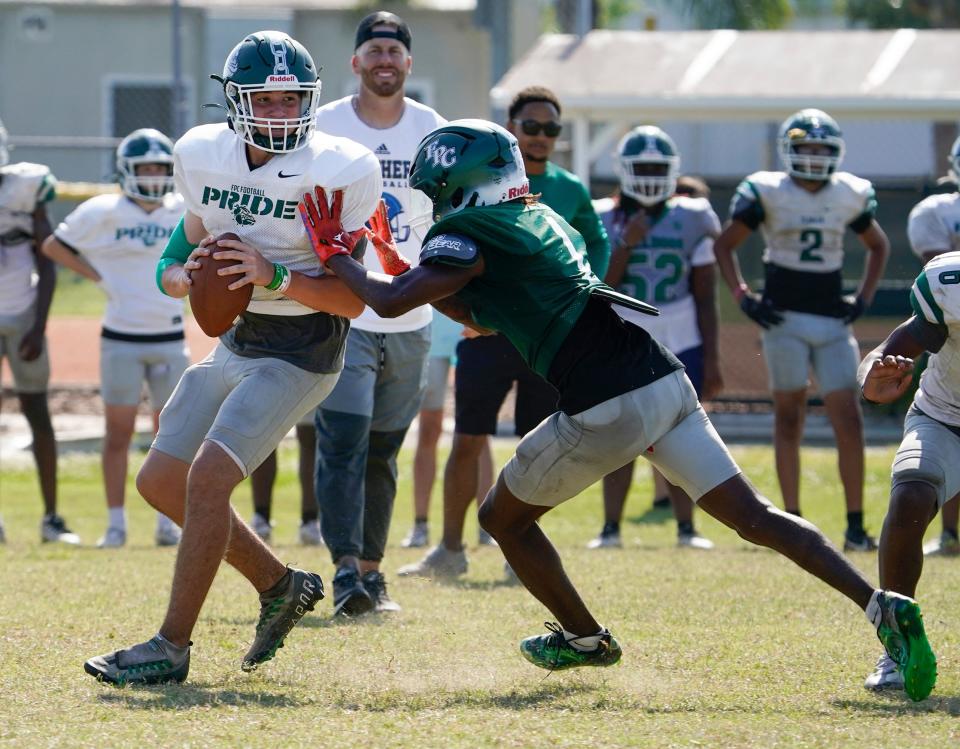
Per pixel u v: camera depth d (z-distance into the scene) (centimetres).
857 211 3203
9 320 3288
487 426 2752
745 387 5206
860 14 10581
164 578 2522
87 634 1948
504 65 6209
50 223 3388
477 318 1677
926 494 1741
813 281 3188
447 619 2158
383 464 2372
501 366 2734
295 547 3094
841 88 5612
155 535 3303
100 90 9388
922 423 1823
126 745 1368
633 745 1385
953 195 3197
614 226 3222
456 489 2773
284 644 1911
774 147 6756
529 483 1680
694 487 1642
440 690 1666
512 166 1684
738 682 1711
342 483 2236
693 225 3189
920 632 1520
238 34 9344
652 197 3169
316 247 1712
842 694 1642
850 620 2148
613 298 1628
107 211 3234
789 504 3250
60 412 5403
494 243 1622
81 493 4222
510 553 1745
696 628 2080
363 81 2423
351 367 2259
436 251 1609
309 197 1731
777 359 3209
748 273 5194
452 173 1661
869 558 2925
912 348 1784
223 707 1541
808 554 1589
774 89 5606
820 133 3119
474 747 1377
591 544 3225
